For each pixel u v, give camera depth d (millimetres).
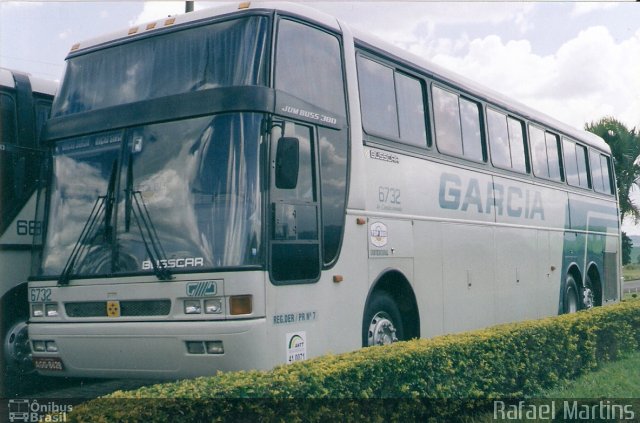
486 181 12312
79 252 8117
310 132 8203
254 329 7137
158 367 7516
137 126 8086
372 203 9148
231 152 7496
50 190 8531
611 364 10844
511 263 13000
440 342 7578
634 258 19844
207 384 5461
